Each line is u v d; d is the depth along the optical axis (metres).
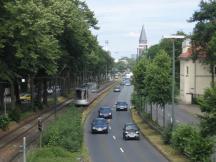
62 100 112.12
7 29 48.00
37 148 42.72
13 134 57.16
